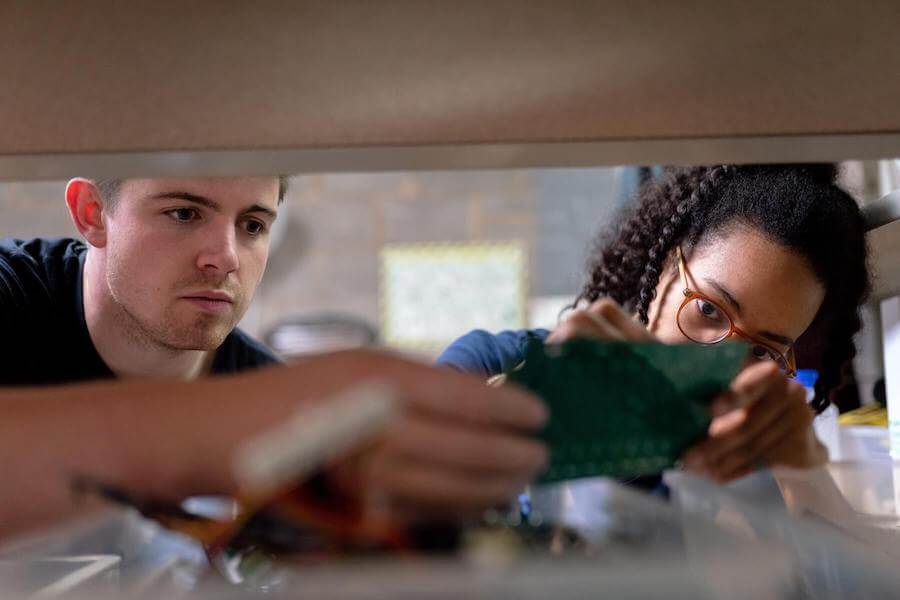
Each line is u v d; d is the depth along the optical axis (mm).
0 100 441
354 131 444
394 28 442
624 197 1120
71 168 447
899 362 788
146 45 441
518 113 444
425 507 342
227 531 374
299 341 2648
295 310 2793
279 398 352
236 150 445
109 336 1318
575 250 2775
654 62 443
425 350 2797
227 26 440
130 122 442
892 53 438
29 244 1431
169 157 446
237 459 350
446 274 2801
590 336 416
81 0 439
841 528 450
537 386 384
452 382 341
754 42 441
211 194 1214
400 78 443
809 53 441
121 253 1233
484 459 332
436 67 444
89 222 1295
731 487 469
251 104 442
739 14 441
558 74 445
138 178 450
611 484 458
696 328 898
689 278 912
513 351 959
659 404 405
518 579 305
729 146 446
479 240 2797
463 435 330
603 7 442
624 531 396
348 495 351
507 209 2799
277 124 443
